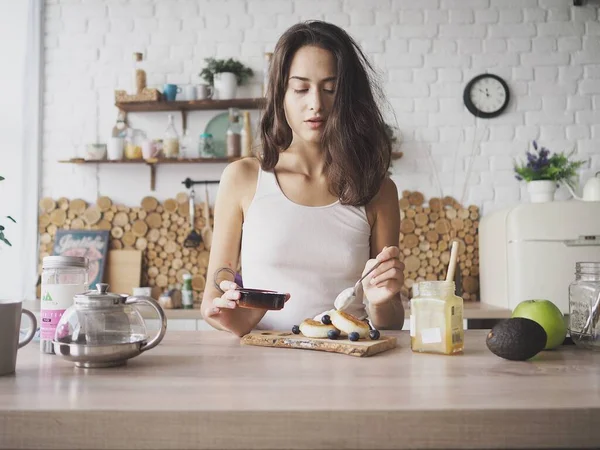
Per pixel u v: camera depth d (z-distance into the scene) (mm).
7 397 755
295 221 1620
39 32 3715
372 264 1302
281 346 1164
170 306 3342
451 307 1076
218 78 3555
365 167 1620
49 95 3738
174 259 3701
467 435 683
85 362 938
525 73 3711
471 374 896
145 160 3533
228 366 962
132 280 3627
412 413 681
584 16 3719
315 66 1514
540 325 1026
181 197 3717
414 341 1108
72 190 3732
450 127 3709
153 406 704
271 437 678
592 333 1107
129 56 3744
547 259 2930
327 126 1567
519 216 2975
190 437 681
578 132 3686
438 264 3680
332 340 1136
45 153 3729
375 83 1860
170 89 3541
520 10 3721
